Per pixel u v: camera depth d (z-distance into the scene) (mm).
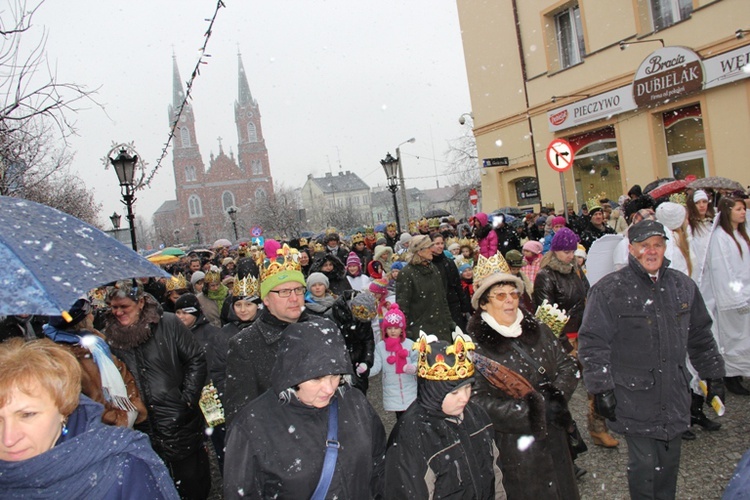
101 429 1914
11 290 1636
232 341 3375
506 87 19484
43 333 3059
